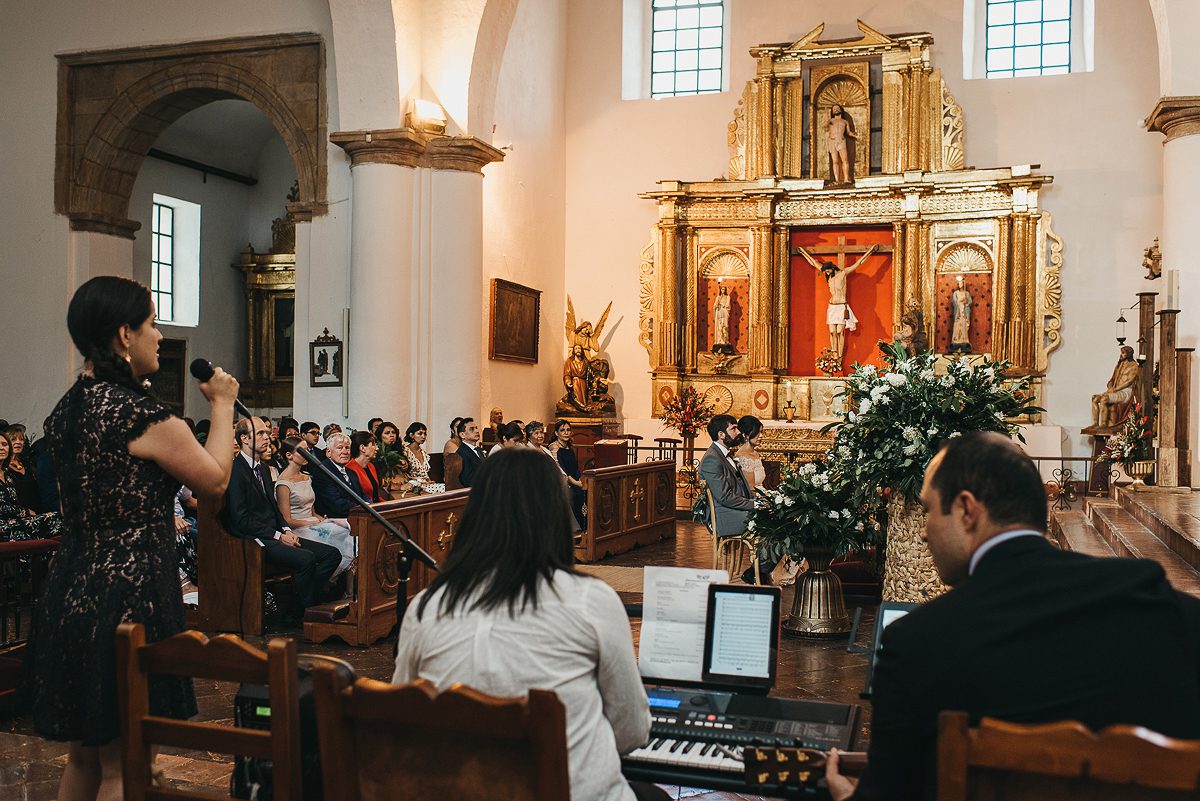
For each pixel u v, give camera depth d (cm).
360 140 1326
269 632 838
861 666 730
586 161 1880
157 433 337
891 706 214
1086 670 202
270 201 1969
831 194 1728
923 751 212
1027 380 737
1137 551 724
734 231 1789
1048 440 1591
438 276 1373
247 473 829
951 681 206
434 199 1373
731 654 329
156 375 1767
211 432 357
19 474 998
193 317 1847
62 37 1505
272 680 263
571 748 254
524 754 224
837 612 820
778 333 1773
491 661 256
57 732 333
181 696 348
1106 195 1633
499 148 1586
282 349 1925
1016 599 212
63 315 1499
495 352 1559
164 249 1819
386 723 237
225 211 1917
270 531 831
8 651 623
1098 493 1323
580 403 1778
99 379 348
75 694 333
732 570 924
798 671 715
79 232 1502
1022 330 1634
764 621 329
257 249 1973
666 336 1797
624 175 1861
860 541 823
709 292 1809
